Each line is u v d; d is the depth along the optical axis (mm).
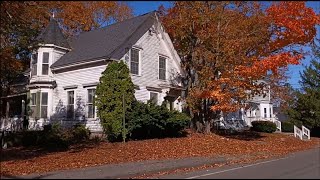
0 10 13953
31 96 27375
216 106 22203
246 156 16844
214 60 22828
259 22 21266
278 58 20312
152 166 13000
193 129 26344
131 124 20719
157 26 27484
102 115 20750
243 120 39281
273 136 29766
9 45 17109
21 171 12055
